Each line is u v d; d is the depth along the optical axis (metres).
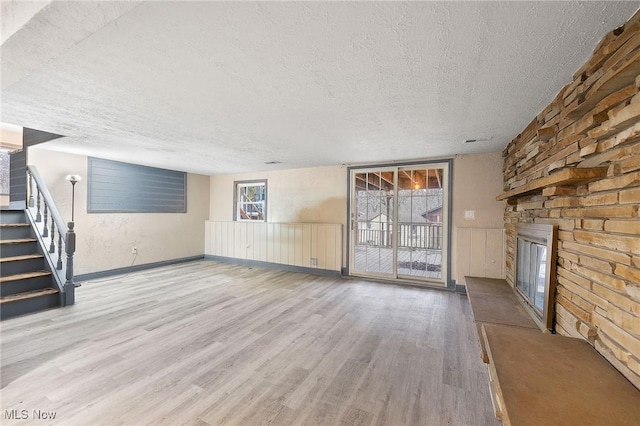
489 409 1.72
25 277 3.34
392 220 4.80
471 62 1.58
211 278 4.97
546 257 1.89
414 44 1.41
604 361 1.28
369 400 1.80
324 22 1.24
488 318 2.25
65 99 2.16
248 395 1.84
